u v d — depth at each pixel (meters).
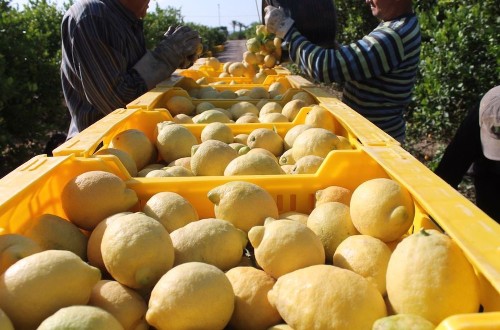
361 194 1.57
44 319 1.09
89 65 3.30
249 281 1.34
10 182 1.53
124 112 2.63
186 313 1.15
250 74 4.93
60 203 1.83
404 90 3.48
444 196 1.39
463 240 1.12
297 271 1.25
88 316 1.01
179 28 3.89
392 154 1.84
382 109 3.51
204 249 1.46
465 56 5.67
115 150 2.12
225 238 1.48
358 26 9.32
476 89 5.68
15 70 6.43
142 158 2.34
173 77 4.02
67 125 8.25
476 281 1.12
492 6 5.55
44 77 7.04
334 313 1.09
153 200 1.68
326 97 3.07
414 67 3.44
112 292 1.26
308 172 2.04
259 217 1.64
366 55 3.16
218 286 1.20
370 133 2.14
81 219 1.65
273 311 1.29
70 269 1.14
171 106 3.26
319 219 1.64
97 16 3.29
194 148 2.21
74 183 1.66
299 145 2.25
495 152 2.73
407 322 1.02
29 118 6.63
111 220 1.51
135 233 1.31
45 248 1.48
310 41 3.62
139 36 3.81
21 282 1.10
